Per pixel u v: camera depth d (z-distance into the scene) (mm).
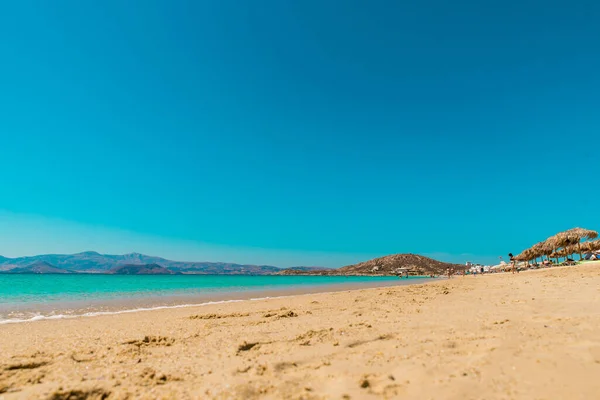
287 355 5223
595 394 3283
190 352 5656
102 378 4309
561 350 4668
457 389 3588
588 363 4102
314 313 10297
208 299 19906
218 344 6168
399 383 3871
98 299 20578
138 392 3814
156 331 7859
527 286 16734
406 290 19406
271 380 4129
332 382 4004
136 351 5789
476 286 20406
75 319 11031
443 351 5023
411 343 5609
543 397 3297
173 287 38750
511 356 4539
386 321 7867
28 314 12789
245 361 4969
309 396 3631
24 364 4941
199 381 4156
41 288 35750
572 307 8398
